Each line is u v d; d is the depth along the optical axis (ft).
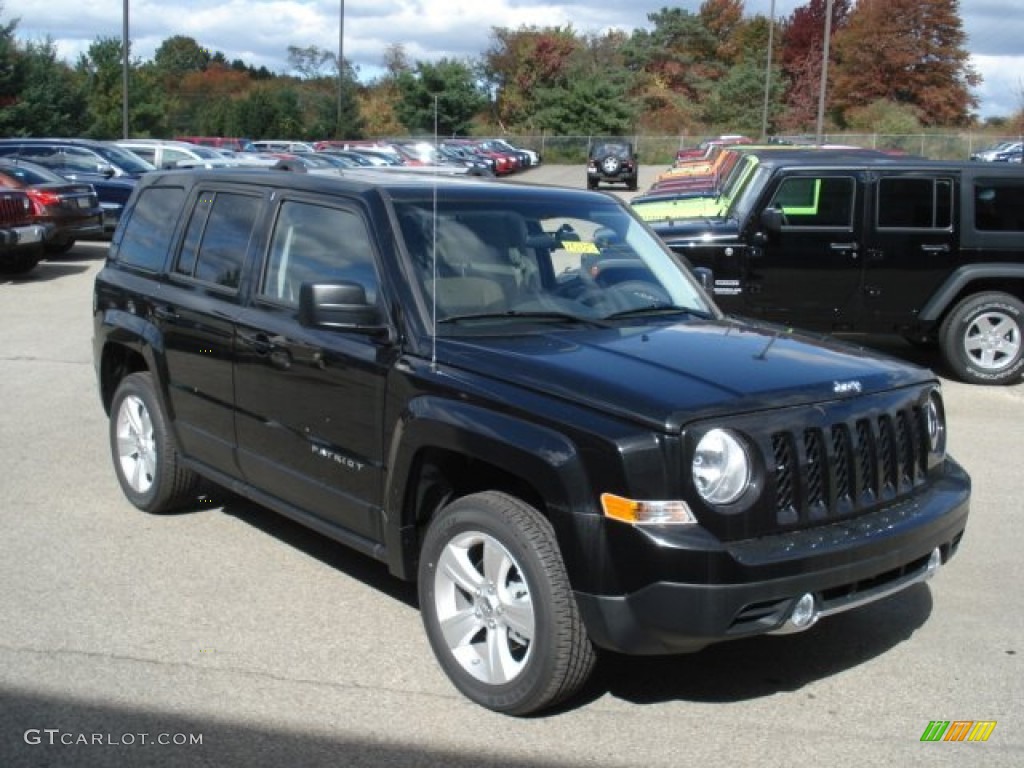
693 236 33.65
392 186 15.98
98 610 16.03
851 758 12.27
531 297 15.34
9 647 14.78
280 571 17.69
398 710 13.20
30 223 53.47
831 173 33.17
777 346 14.64
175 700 13.38
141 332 19.58
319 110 181.06
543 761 12.09
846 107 219.41
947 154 168.76
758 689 13.94
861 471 13.05
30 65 153.48
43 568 17.66
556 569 12.28
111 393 21.90
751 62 238.27
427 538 13.78
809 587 12.07
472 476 14.23
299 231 16.69
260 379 16.65
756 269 33.63
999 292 33.45
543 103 212.02
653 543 11.59
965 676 14.38
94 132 163.84
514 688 12.77
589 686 13.96
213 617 15.85
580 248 16.48
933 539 13.52
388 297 14.73
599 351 13.78
